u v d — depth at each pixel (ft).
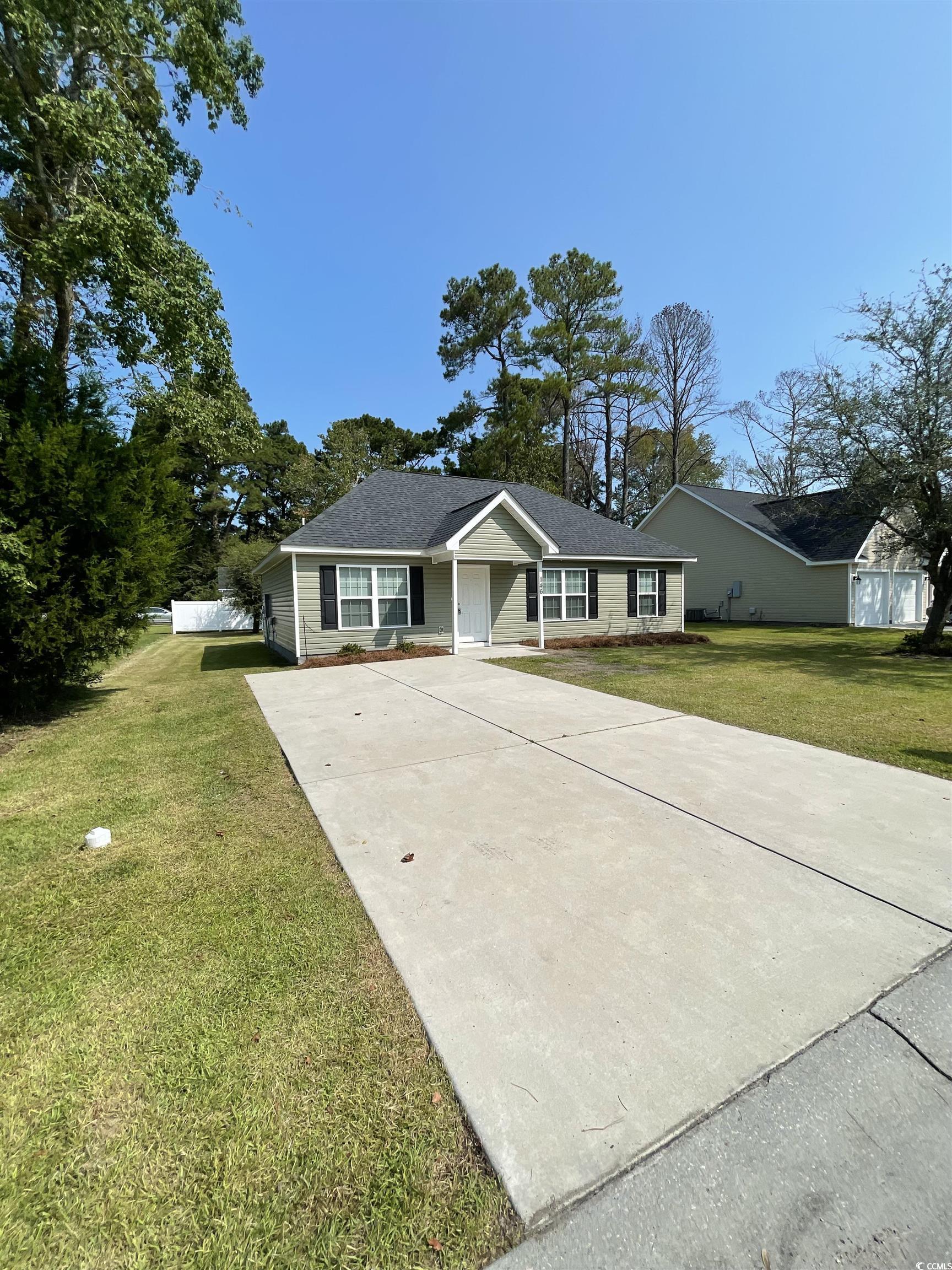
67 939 8.48
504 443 87.25
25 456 21.42
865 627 64.49
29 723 23.58
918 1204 4.66
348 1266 4.29
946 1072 5.90
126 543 25.03
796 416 93.20
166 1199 4.79
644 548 55.11
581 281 87.45
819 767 15.70
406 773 15.56
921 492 39.11
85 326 33.40
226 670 38.58
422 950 7.95
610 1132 5.24
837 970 7.41
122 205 27.25
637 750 17.44
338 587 40.81
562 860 10.50
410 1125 5.39
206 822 12.73
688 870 10.05
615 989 7.09
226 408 34.71
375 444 126.93
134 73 31.65
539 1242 4.43
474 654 41.75
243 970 7.69
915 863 10.23
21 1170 5.03
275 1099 5.69
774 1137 5.21
